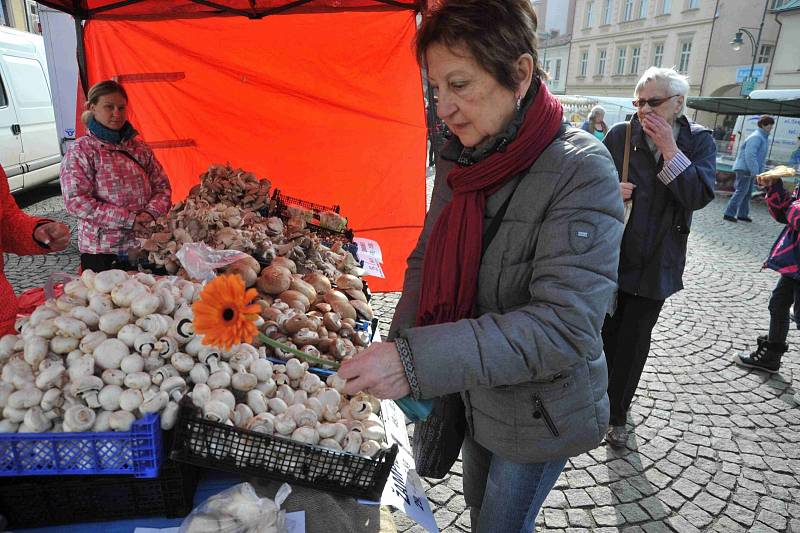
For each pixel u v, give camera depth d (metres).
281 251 2.59
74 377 1.10
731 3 24.80
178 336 1.24
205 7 3.97
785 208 3.70
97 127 3.21
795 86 21.64
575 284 1.02
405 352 1.02
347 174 4.82
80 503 1.14
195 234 2.43
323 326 1.97
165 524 1.17
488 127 1.13
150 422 1.08
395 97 4.56
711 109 12.45
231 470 1.18
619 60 31.20
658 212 2.66
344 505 1.28
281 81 4.41
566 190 1.07
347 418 1.48
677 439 3.14
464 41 1.01
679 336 4.60
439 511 2.55
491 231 1.18
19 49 7.40
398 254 5.08
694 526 2.49
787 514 2.58
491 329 1.02
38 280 5.15
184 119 4.48
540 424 1.23
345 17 4.18
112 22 4.02
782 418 3.40
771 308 3.92
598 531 2.44
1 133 6.93
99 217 3.19
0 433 1.06
